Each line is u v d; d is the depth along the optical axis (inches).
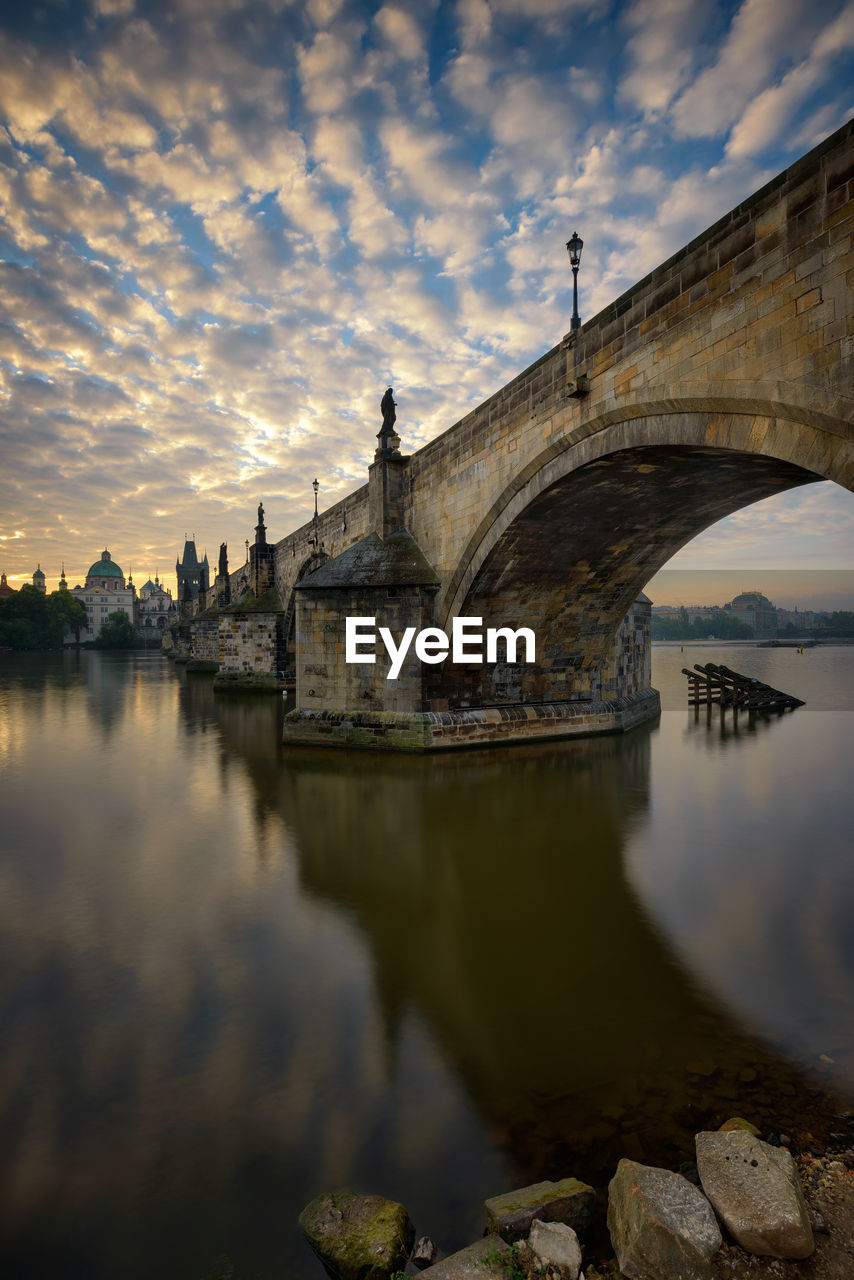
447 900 426.9
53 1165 207.2
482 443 765.9
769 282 370.6
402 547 951.0
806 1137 214.5
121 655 4960.6
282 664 1824.6
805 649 4867.1
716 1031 278.8
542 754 901.8
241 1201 193.6
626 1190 179.3
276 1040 275.6
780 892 439.5
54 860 506.3
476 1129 222.1
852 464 334.0
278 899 429.7
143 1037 277.9
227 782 764.6
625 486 644.7
